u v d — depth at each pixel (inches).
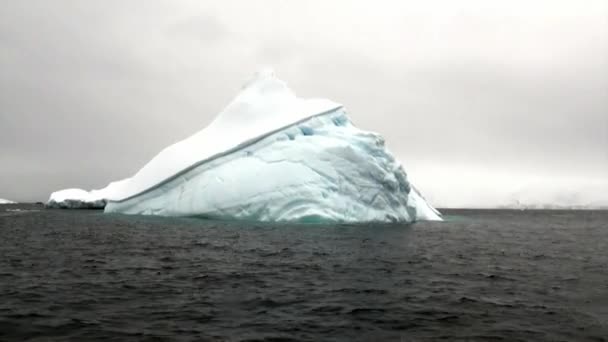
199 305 481.1
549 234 1584.6
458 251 978.1
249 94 2150.6
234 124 2028.8
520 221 2598.4
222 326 410.6
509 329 412.5
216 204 1667.1
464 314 458.0
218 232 1262.3
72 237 1154.0
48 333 385.1
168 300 501.7
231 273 664.4
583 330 411.5
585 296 544.7
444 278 651.5
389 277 649.0
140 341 369.4
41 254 847.1
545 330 410.6
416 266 753.6
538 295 548.4
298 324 418.9
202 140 2014.0
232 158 1775.3
